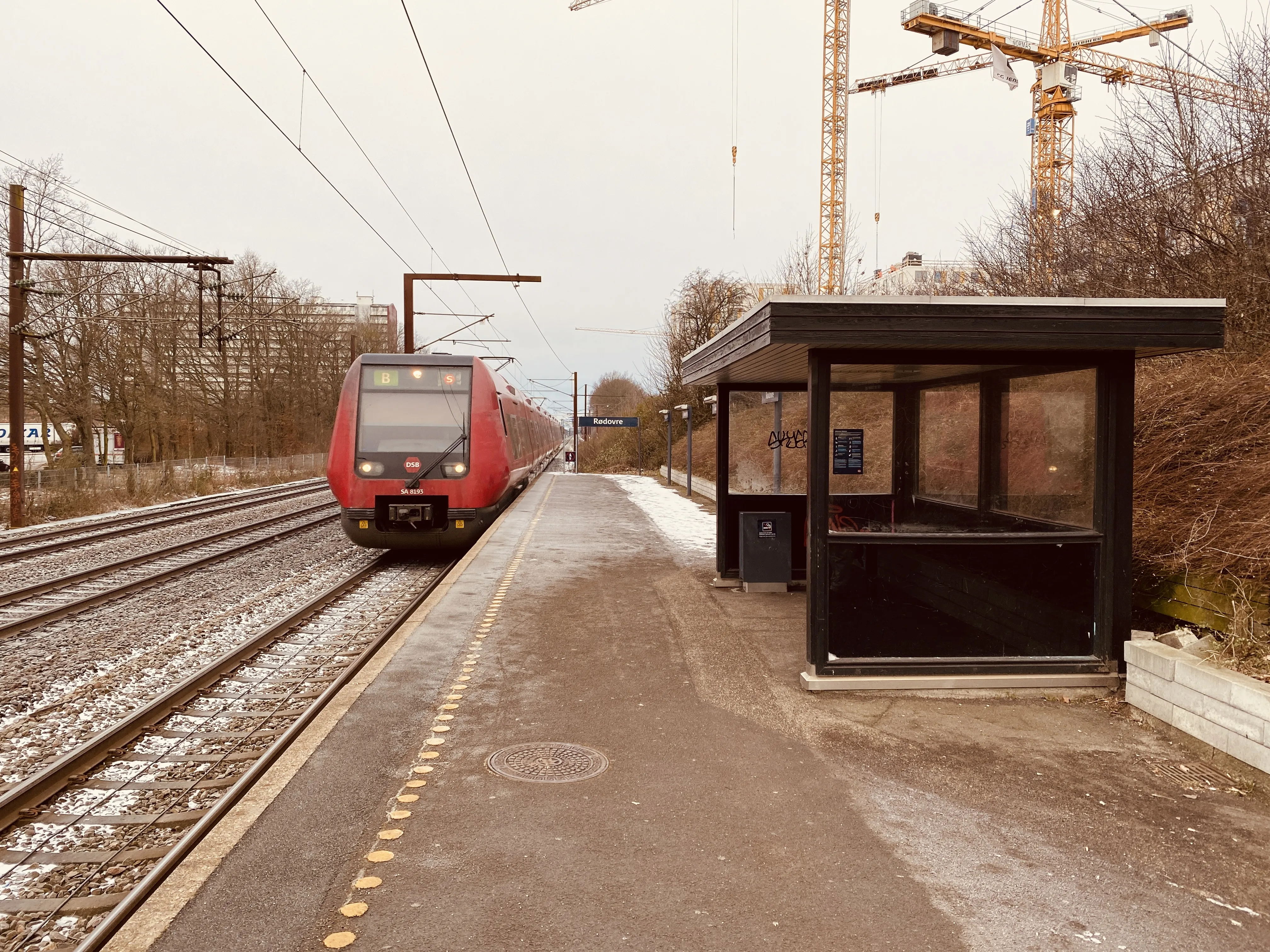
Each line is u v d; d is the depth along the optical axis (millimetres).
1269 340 8023
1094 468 5566
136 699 6199
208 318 39156
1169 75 9922
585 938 2838
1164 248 9797
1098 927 2896
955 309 5145
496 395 13375
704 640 6840
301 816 3736
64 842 4051
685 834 3574
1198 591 5434
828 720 4980
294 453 49531
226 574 11680
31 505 20922
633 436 45000
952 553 5531
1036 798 3918
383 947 2781
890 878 3217
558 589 8984
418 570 12023
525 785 4078
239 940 2811
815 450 5469
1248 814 3750
